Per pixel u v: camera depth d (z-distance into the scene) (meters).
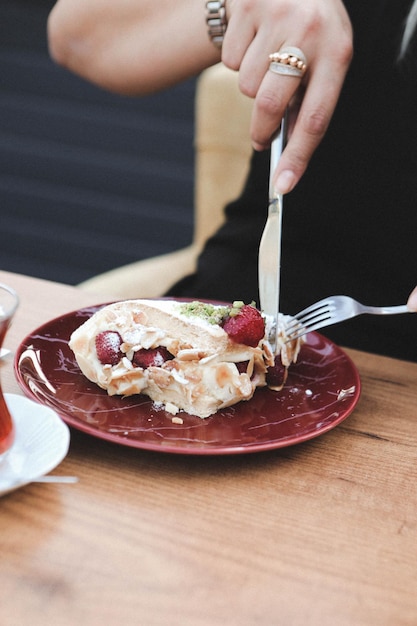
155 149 1.74
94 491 0.49
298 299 0.83
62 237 1.85
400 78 0.78
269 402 0.58
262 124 0.62
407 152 0.79
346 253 0.84
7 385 0.58
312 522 0.48
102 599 0.43
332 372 0.62
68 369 0.59
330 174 0.83
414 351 0.80
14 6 1.71
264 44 0.62
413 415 0.59
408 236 0.81
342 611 0.43
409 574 0.45
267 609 0.43
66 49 0.83
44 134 1.79
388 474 0.53
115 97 1.72
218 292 0.87
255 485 0.51
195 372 0.56
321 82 0.61
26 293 0.71
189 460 0.52
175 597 0.43
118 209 1.80
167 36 0.76
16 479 0.46
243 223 0.91
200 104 0.97
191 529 0.47
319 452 0.54
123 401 0.57
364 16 0.79
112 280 0.92
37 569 0.44
